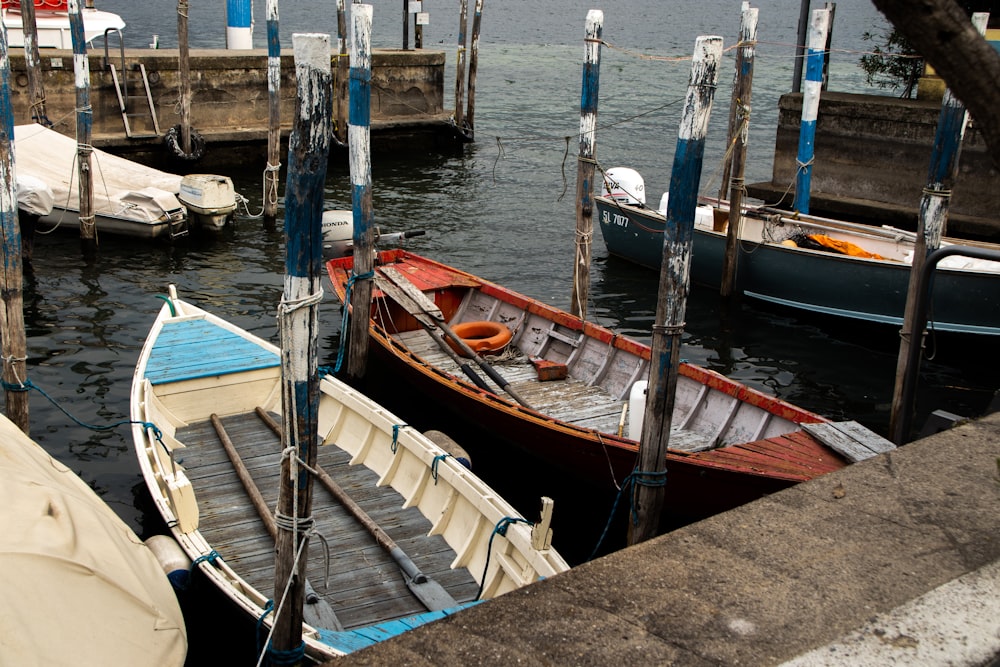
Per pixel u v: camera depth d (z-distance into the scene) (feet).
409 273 46.75
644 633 9.27
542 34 235.20
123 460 33.88
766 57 175.11
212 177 62.08
